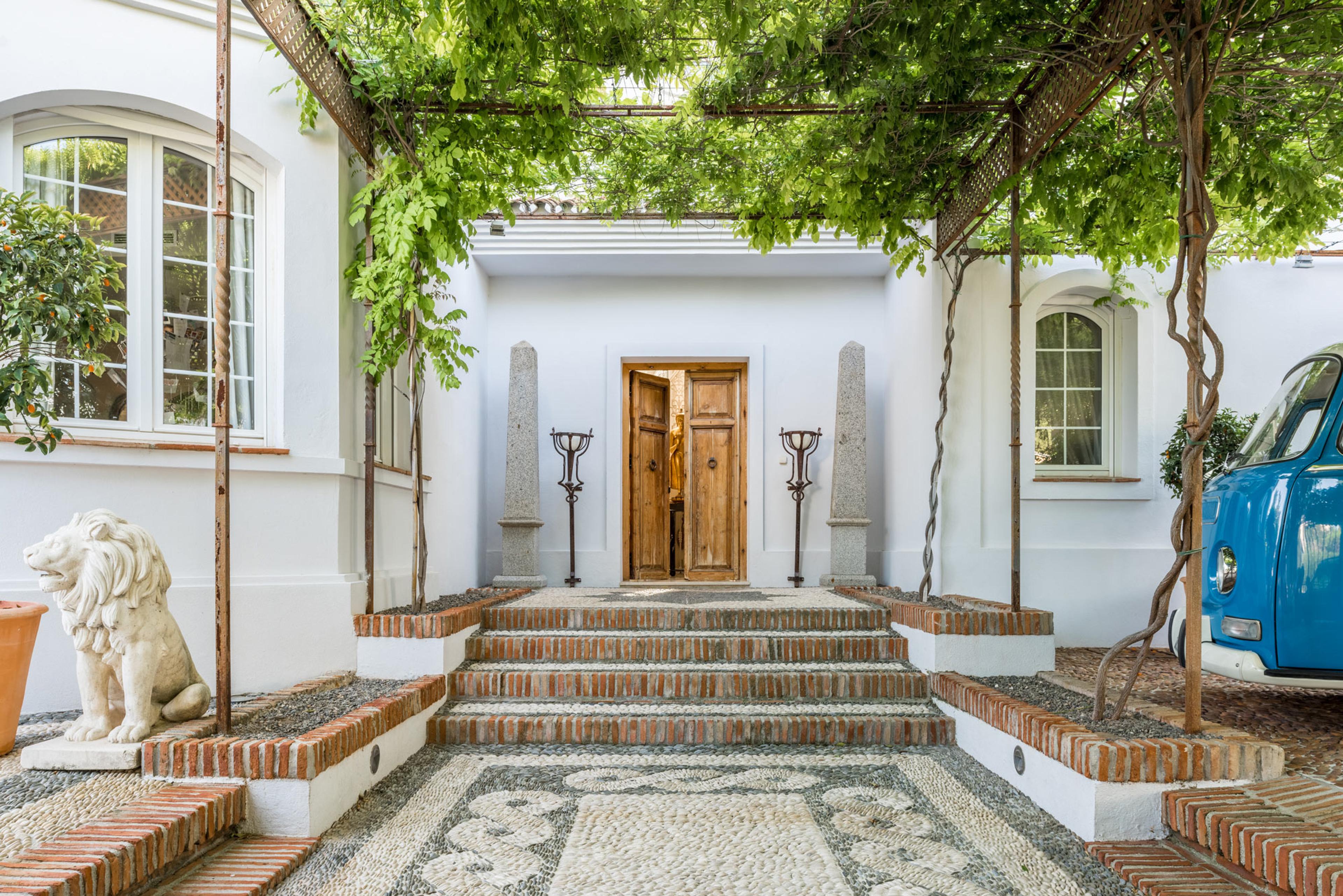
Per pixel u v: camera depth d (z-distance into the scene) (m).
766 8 3.83
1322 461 4.08
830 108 4.67
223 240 3.29
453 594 7.42
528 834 3.24
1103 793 3.09
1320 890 2.32
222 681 3.34
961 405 7.16
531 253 8.41
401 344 5.02
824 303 9.21
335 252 5.05
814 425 9.13
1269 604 4.08
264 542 4.69
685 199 5.74
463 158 5.00
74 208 4.52
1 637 3.42
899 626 5.69
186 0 4.57
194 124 4.71
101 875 2.33
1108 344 7.59
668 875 2.85
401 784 3.86
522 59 4.20
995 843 3.15
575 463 9.09
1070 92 4.09
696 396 9.40
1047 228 6.49
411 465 5.19
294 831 3.12
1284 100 4.22
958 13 3.91
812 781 3.92
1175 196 5.04
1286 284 7.42
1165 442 7.32
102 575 3.24
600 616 5.91
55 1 4.32
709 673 5.09
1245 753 3.12
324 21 4.19
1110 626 7.20
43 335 3.74
